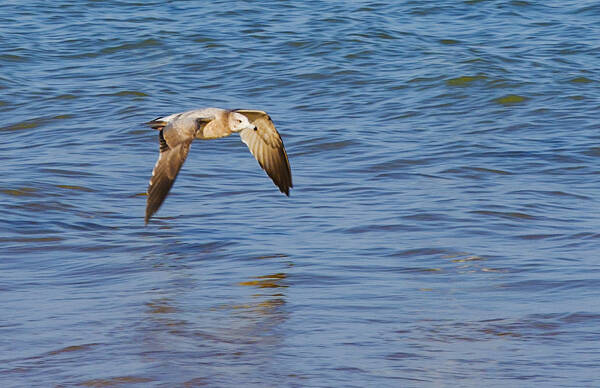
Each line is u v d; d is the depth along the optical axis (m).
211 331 10.42
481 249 13.66
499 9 35.97
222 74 27.45
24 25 32.97
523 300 11.51
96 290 11.98
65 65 28.25
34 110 23.73
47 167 18.72
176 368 9.38
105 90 25.45
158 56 29.28
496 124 22.42
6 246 14.00
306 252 13.56
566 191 17.12
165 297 11.60
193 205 16.47
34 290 12.00
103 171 18.64
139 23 33.34
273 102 24.81
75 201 16.62
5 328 10.55
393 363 9.55
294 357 9.67
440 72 26.88
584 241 14.06
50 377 9.19
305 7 36.22
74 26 32.91
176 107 24.09
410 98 24.92
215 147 20.42
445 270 12.71
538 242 14.06
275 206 16.34
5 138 21.64
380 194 17.00
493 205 16.09
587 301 11.42
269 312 11.02
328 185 17.67
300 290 11.87
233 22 33.59
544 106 23.88
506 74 26.48
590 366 9.48
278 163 11.34
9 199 16.52
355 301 11.46
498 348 9.98
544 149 20.12
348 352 9.83
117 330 10.45
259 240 14.26
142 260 13.30
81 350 9.88
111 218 15.74
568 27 32.97
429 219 15.29
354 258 13.28
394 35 31.80
